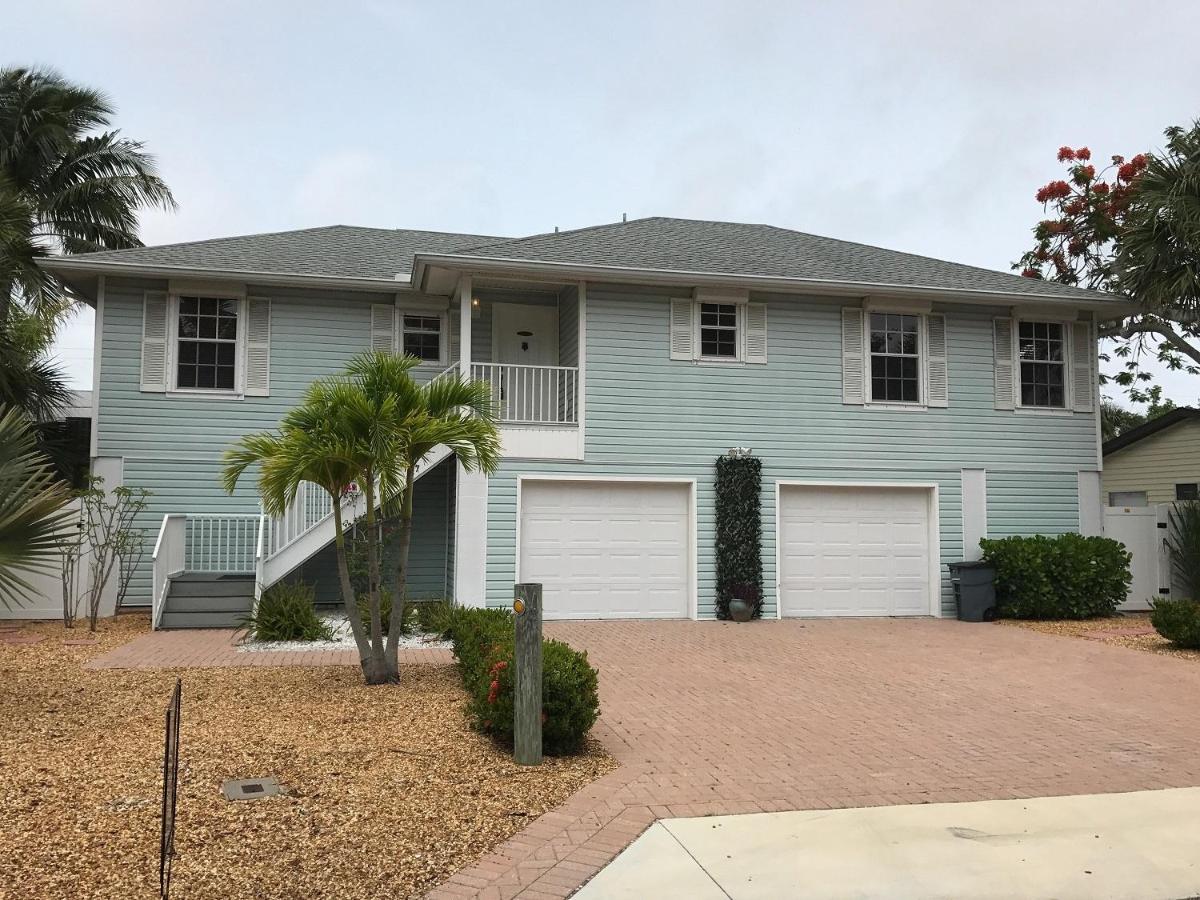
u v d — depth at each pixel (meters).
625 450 15.10
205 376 15.41
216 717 7.62
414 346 16.38
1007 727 7.97
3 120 18.98
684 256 15.97
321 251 17.17
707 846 5.04
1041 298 16.23
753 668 10.77
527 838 5.09
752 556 15.20
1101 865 4.87
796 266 16.17
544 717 6.73
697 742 7.35
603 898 4.35
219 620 13.05
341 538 9.26
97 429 14.88
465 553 14.41
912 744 7.36
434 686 9.09
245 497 15.27
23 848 4.68
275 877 4.45
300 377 15.70
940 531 16.16
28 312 19.03
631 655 11.63
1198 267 15.34
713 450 15.44
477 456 9.63
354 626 9.21
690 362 15.44
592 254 15.43
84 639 11.95
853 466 15.95
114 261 14.72
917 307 16.27
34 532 7.93
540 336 16.84
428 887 4.41
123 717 7.56
